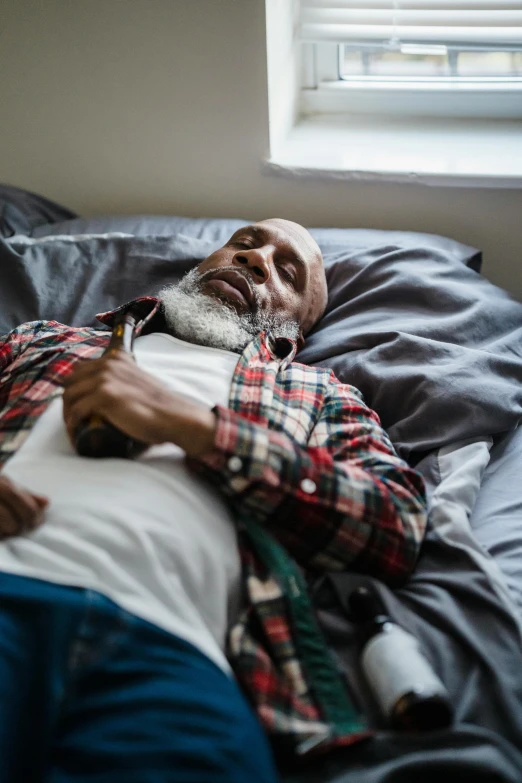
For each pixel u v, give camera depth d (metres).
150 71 1.78
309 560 0.99
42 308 1.51
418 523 1.03
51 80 1.83
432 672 0.84
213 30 1.70
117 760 0.67
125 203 1.96
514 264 1.83
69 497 0.92
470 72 1.97
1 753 0.68
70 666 0.76
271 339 1.33
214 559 0.92
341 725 0.82
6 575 0.82
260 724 0.81
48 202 1.88
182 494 0.95
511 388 1.30
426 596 0.99
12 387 1.18
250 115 1.78
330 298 1.58
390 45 1.83
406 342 1.36
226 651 0.90
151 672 0.75
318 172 1.79
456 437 1.24
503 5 1.74
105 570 0.84
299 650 0.88
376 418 1.22
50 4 1.75
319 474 0.96
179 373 1.15
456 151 1.84
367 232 1.73
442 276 1.53
